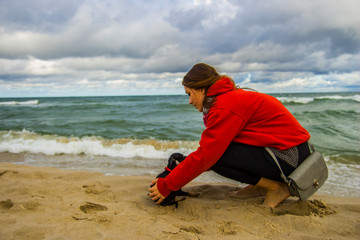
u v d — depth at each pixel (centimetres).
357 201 224
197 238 150
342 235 156
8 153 495
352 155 445
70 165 400
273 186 195
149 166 394
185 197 225
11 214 180
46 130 807
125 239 147
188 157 177
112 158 452
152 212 193
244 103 169
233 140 180
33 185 246
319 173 184
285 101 1917
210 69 180
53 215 178
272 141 172
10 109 1880
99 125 924
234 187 258
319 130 712
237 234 158
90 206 200
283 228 165
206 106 177
